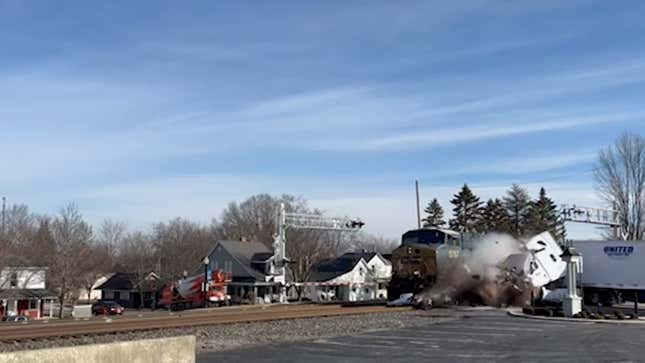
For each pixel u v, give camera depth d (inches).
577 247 1668.3
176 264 3366.1
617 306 1600.6
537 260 1487.5
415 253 1505.9
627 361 624.1
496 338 821.9
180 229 3818.9
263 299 2728.8
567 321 1080.8
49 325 904.3
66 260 2701.8
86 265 2923.2
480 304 1496.1
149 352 405.4
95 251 3481.8
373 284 3223.4
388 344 758.5
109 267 3900.1
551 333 882.1
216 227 4138.8
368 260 3245.6
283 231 2251.5
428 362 619.8
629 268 1589.6
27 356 339.9
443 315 1192.8
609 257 1620.3
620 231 2315.5
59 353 354.3
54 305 2746.1
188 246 3599.9
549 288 1517.0
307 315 1130.0
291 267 3137.3
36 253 2849.4
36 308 2576.3
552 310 1190.9
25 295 2539.4
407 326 984.3
